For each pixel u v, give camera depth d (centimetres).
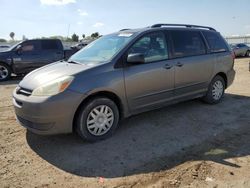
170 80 534
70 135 477
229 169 362
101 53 498
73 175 353
